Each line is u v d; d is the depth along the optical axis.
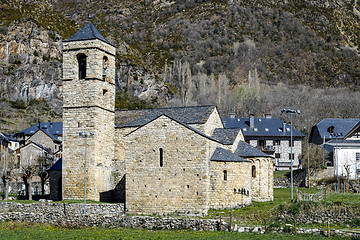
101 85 92.06
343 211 66.00
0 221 77.81
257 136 157.50
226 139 91.25
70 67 92.19
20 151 166.38
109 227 70.75
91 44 91.25
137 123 95.19
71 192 89.69
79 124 90.50
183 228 66.94
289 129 161.12
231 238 58.09
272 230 62.16
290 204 70.44
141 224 69.19
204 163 78.50
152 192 80.81
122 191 92.44
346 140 128.50
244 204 83.62
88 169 88.94
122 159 94.56
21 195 107.75
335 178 107.19
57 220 74.44
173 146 80.56
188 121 90.56
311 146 131.38
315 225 64.81
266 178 91.56
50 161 161.62
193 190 78.62
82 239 60.97
